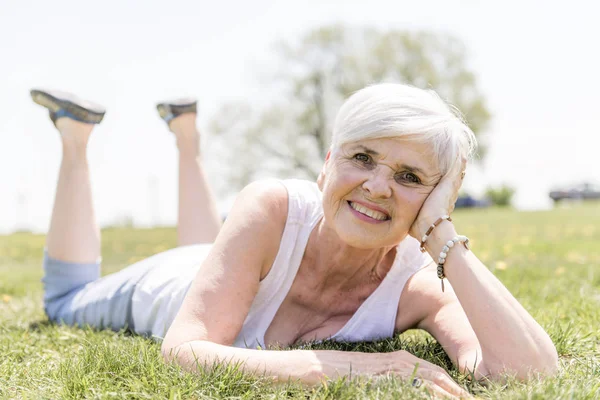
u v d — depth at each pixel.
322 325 2.53
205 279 2.18
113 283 3.13
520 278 4.51
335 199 2.11
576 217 16.97
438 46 33.75
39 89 3.44
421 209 2.15
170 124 3.94
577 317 3.09
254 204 2.31
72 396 1.88
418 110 2.04
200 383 1.89
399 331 2.55
